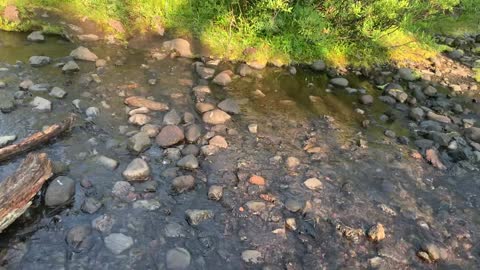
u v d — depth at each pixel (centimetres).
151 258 358
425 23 908
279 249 382
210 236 385
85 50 643
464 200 473
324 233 404
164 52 692
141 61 665
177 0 744
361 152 529
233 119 561
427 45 839
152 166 456
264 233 395
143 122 518
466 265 394
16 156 440
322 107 622
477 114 657
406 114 633
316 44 728
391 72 750
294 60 725
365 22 705
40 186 386
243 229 396
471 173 519
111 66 636
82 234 364
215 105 580
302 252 383
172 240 376
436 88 720
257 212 416
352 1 705
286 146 522
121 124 514
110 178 431
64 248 356
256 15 721
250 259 367
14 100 520
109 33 706
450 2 754
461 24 980
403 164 515
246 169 471
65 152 456
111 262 350
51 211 388
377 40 768
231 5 723
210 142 501
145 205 404
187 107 568
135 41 703
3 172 419
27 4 708
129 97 563
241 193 437
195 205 415
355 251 391
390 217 434
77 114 518
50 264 342
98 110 527
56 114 512
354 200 449
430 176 504
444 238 418
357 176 486
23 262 342
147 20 721
